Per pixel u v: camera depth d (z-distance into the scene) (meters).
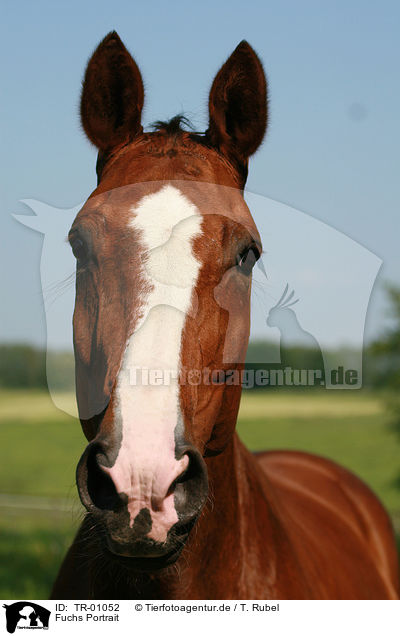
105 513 1.44
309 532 2.60
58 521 8.73
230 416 1.82
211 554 1.86
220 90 2.08
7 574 5.94
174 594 1.84
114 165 1.96
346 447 20.14
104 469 1.40
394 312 9.75
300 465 3.51
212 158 1.94
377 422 24.64
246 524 2.00
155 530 1.39
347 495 3.44
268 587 1.97
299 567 2.15
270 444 19.88
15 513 10.57
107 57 2.08
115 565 1.84
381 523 3.43
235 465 2.00
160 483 1.39
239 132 2.13
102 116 2.11
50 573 5.86
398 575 3.36
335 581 2.45
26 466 17.91
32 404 30.48
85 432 1.83
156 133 2.03
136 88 2.09
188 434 1.46
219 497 1.88
